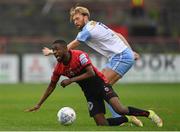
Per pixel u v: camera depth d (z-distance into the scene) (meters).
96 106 34.03
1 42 99.50
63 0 120.00
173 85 90.00
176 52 98.56
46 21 116.00
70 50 33.00
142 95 68.75
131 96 67.06
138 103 57.09
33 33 114.44
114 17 116.50
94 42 36.94
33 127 34.03
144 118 40.94
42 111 47.91
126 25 105.75
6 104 56.16
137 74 96.44
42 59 96.25
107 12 118.50
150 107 52.25
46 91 34.41
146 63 96.69
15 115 44.38
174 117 42.53
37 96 67.25
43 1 120.00
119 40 37.16
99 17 116.94
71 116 34.44
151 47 99.31
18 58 96.38
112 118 34.34
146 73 96.62
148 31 103.38
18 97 65.81
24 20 115.88
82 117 42.47
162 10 118.31
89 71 32.75
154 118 34.03
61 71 33.44
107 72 36.84
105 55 37.28
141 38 100.81
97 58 94.38
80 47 95.62
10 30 114.81
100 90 33.53
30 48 99.56
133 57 37.19
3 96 67.50
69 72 33.22
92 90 33.56
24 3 119.19
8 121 39.41
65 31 114.19
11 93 72.44
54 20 116.06
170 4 119.44
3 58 96.06
